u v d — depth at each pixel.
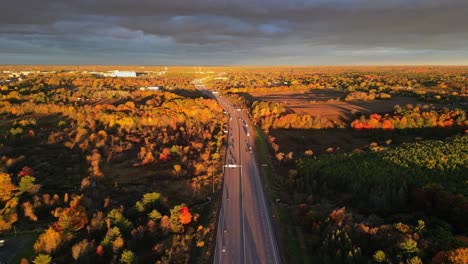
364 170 118.06
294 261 79.69
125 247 82.12
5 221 90.06
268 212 103.62
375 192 104.81
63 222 87.12
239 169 140.00
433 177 108.88
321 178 121.00
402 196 101.50
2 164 126.25
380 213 98.12
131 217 96.69
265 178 131.00
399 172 113.50
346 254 74.00
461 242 72.94
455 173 110.38
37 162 135.62
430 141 150.88
